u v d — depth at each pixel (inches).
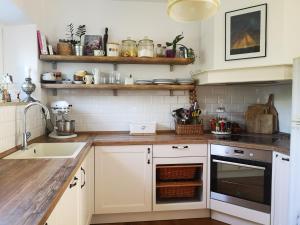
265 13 93.7
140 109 120.3
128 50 109.4
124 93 119.0
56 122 106.0
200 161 100.1
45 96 109.9
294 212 73.9
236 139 99.5
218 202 98.7
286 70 90.6
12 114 77.3
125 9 116.5
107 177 95.3
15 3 76.2
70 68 114.3
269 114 114.3
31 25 99.2
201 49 119.5
